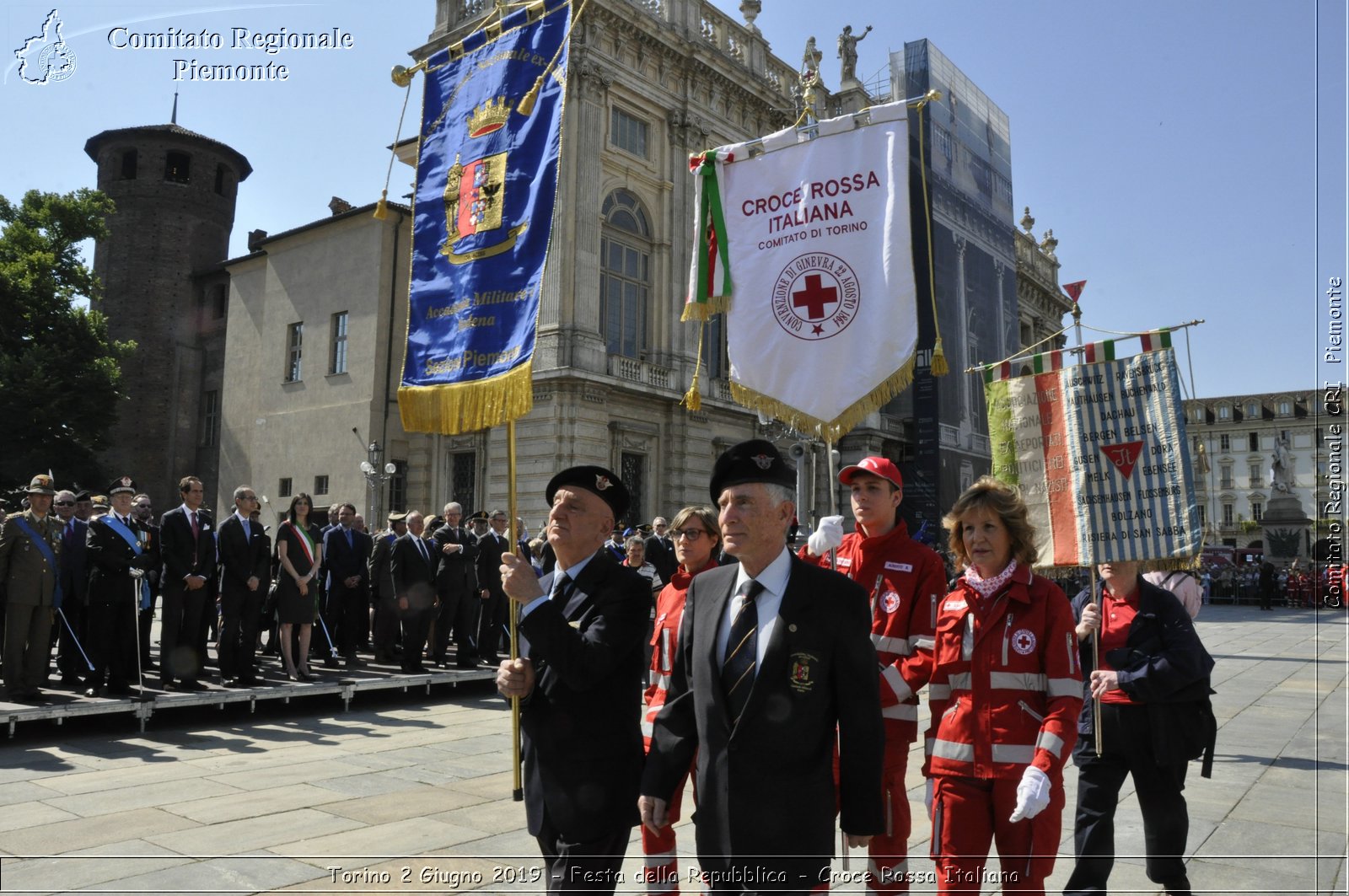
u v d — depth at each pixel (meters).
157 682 10.27
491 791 6.54
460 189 4.84
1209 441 71.25
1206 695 4.14
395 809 6.01
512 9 4.95
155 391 37.62
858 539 4.57
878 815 2.80
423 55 26.84
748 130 31.08
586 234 25.27
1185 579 5.74
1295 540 39.94
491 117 4.82
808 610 2.90
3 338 30.23
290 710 10.23
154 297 38.22
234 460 30.94
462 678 11.53
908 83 32.69
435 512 26.23
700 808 2.88
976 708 3.61
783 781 2.78
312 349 28.55
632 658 3.34
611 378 24.95
